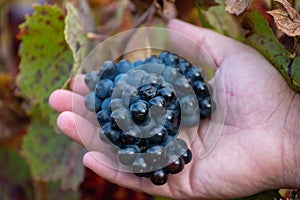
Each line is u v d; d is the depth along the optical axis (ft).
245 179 1.50
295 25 1.39
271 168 1.49
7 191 2.02
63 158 1.85
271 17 1.56
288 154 1.47
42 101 1.80
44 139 1.87
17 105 1.96
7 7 2.06
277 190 1.56
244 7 1.48
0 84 1.94
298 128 1.49
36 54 1.77
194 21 1.83
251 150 1.50
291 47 1.54
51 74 1.79
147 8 1.81
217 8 1.74
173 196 1.53
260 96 1.55
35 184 1.91
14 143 1.99
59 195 1.90
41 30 1.73
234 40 1.70
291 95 1.54
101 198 1.88
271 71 1.58
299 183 1.48
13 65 2.06
